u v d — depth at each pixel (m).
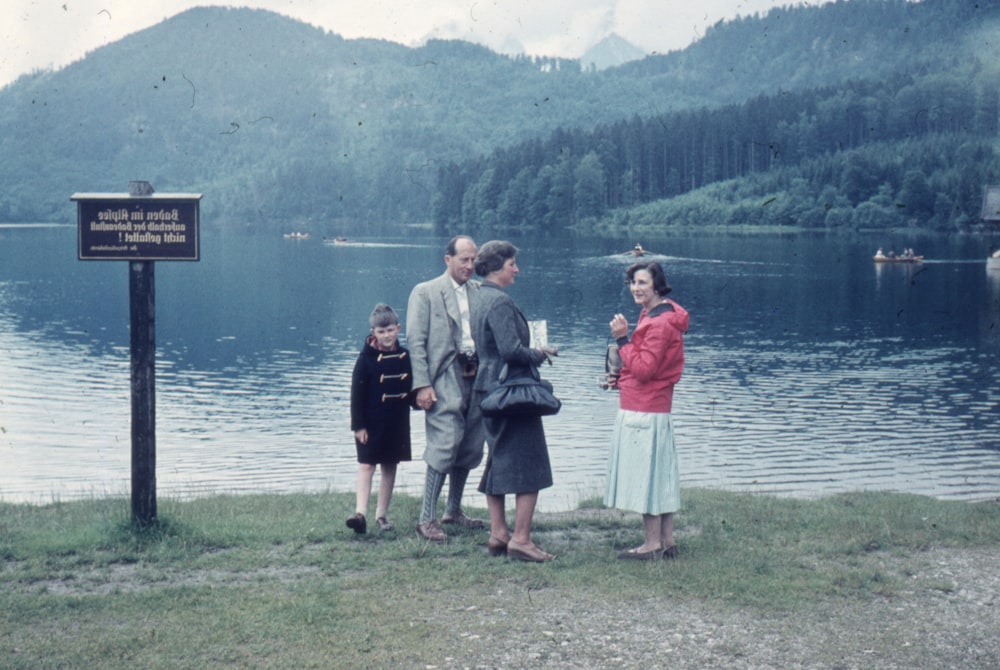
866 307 52.72
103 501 10.33
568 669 5.34
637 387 7.29
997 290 61.91
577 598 6.43
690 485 17.14
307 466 19.47
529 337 7.54
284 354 37.81
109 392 28.97
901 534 8.07
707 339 40.59
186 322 48.72
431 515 7.99
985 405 25.94
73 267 90.62
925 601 6.44
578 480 17.42
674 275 73.00
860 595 6.52
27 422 24.25
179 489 16.84
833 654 5.55
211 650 5.54
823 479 17.70
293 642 5.65
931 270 77.50
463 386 8.05
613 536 8.23
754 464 19.19
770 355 35.97
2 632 5.82
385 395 8.19
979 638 5.81
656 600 6.39
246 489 16.53
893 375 31.31
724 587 6.61
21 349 38.84
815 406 25.92
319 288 68.38
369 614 6.11
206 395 28.86
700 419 24.22
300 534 8.03
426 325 7.93
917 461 19.44
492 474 7.34
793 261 87.00
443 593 6.55
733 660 5.46
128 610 6.17
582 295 59.28
